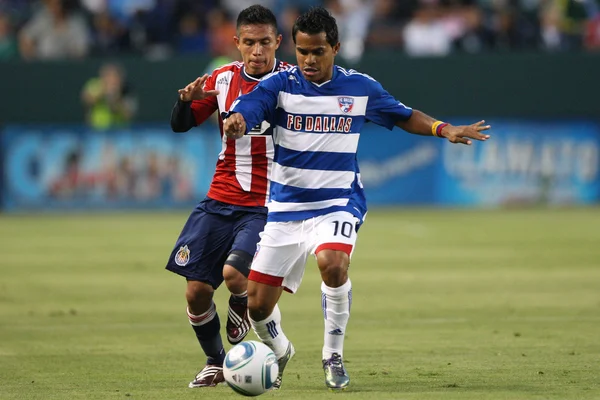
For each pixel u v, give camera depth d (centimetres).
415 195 8131
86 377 2566
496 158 8131
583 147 8181
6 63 8231
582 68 8250
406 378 2483
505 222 7081
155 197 7956
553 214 7644
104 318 3612
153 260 5272
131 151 7931
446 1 9012
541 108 8281
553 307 3766
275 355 2355
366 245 5884
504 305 3822
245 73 2578
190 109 2536
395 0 9069
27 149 7919
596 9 9306
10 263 5181
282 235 2361
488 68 8244
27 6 9269
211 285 2522
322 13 2305
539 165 8144
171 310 3784
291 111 2336
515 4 9044
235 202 2561
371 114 2403
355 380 2466
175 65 8225
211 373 2455
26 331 3344
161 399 2253
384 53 8550
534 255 5384
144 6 9344
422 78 8244
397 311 3706
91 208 7938
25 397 2291
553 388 2317
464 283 4431
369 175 8112
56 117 8269
